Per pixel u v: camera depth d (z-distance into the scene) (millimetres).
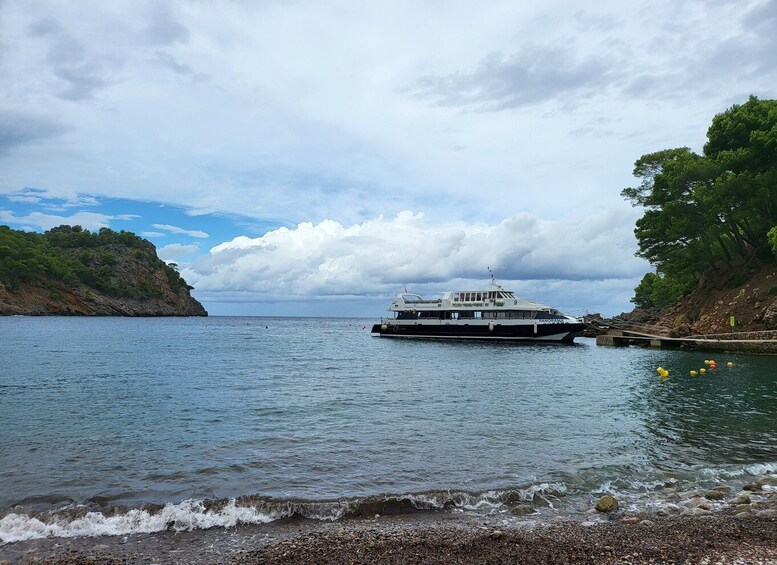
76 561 8680
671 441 17578
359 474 13672
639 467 14672
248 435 17812
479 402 25016
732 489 13055
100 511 11047
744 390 29359
